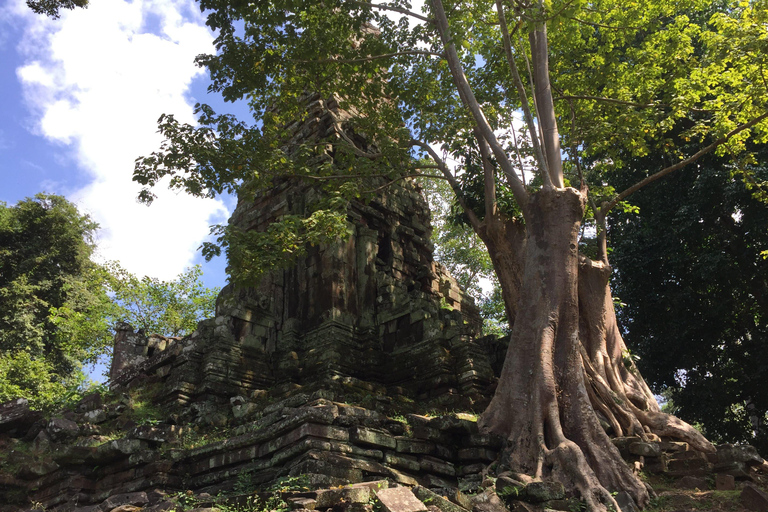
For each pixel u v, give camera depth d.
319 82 15.84
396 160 15.44
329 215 12.93
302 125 19.81
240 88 14.33
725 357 20.09
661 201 19.92
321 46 14.66
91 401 14.44
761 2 12.68
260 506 7.98
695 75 14.29
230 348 15.80
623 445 10.46
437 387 14.63
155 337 19.23
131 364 19.77
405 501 6.98
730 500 8.82
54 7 11.45
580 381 10.86
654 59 14.76
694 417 19.31
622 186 20.86
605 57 15.46
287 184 19.52
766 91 13.07
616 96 15.12
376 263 18.27
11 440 13.40
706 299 19.77
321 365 15.48
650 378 19.98
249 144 14.37
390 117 16.05
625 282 20.14
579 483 9.09
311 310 17.09
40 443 12.54
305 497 7.52
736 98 13.94
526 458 10.14
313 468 8.66
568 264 11.74
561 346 11.21
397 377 15.69
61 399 15.84
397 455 10.00
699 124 14.44
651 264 19.70
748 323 19.83
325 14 14.63
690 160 13.67
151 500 9.54
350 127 19.14
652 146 19.77
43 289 31.80
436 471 10.14
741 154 18.00
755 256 19.11
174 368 15.98
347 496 7.09
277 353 16.55
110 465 11.32
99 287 30.33
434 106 15.98
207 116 14.20
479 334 20.11
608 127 14.10
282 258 13.52
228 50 14.03
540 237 12.09
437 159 15.45
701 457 10.18
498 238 13.64
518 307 11.82
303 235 13.14
